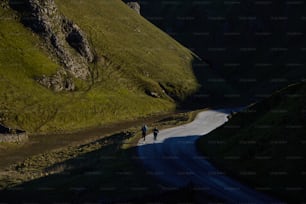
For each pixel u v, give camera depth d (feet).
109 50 521.65
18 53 405.18
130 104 433.48
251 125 172.04
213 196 122.31
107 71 484.33
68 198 135.13
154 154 176.65
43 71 401.08
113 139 252.01
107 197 128.57
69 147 261.44
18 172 195.52
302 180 123.13
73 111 371.56
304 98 159.43
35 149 270.87
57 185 149.07
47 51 433.48
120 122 390.42
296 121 148.56
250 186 131.75
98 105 400.88
